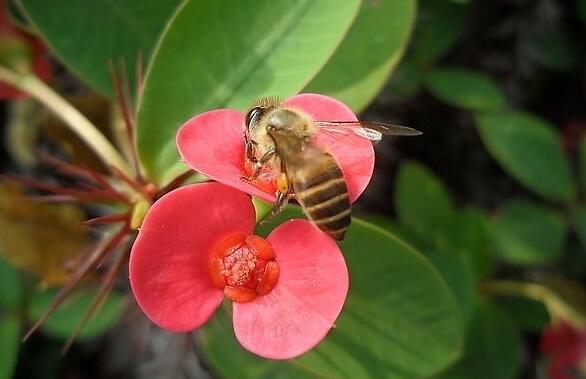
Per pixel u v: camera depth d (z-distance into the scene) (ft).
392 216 0.58
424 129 0.60
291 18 0.40
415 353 0.40
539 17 0.62
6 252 0.48
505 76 0.63
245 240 0.35
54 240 0.48
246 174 0.36
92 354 0.55
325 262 0.34
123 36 0.44
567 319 0.54
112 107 0.45
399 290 0.40
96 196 0.39
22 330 0.51
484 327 0.50
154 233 0.34
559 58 0.62
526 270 0.60
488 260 0.53
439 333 0.40
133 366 0.55
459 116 0.61
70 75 0.54
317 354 0.40
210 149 0.35
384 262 0.40
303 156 0.35
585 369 0.54
